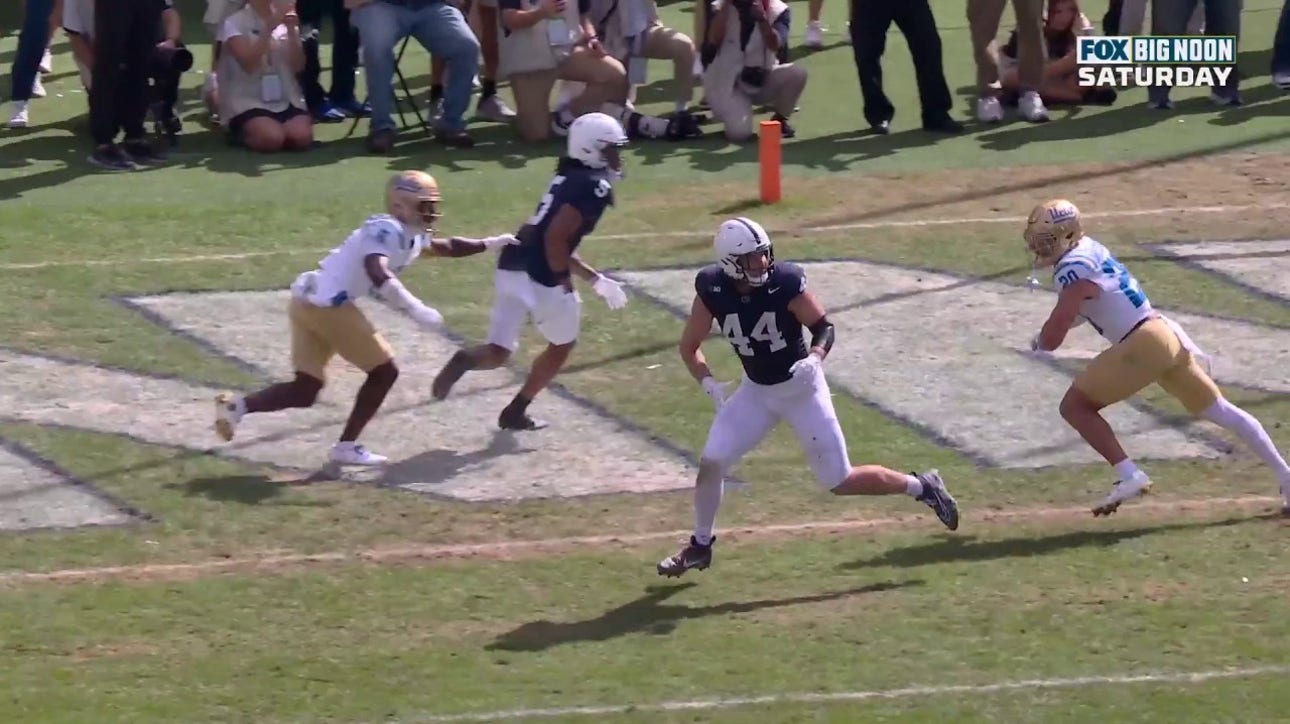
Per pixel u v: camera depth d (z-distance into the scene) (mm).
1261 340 40156
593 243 47562
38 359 39531
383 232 32281
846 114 61438
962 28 74125
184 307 42844
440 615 27344
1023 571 28688
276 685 25000
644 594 28094
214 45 58781
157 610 27562
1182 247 46656
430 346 40688
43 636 26609
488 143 57906
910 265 45844
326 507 31953
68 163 55188
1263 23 73812
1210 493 32094
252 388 38031
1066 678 24938
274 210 50000
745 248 26750
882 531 30625
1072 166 54250
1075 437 35062
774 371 27719
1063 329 29719
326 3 61281
